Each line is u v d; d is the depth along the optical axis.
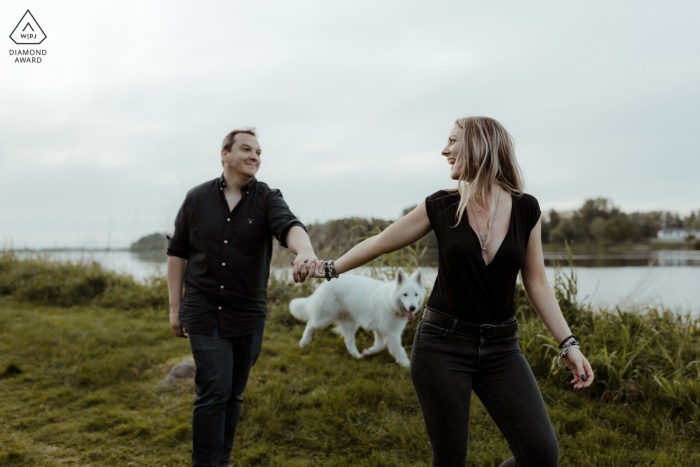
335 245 7.81
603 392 3.41
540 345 3.88
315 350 4.85
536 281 1.79
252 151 2.45
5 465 2.70
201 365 2.30
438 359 1.66
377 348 4.69
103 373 4.19
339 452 2.89
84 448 2.96
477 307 1.65
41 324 5.83
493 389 1.65
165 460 2.82
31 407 3.59
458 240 1.64
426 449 2.83
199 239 2.41
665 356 3.57
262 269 2.51
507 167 1.75
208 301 2.37
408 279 4.32
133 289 7.82
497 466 2.63
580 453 2.71
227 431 2.48
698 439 2.81
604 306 4.87
